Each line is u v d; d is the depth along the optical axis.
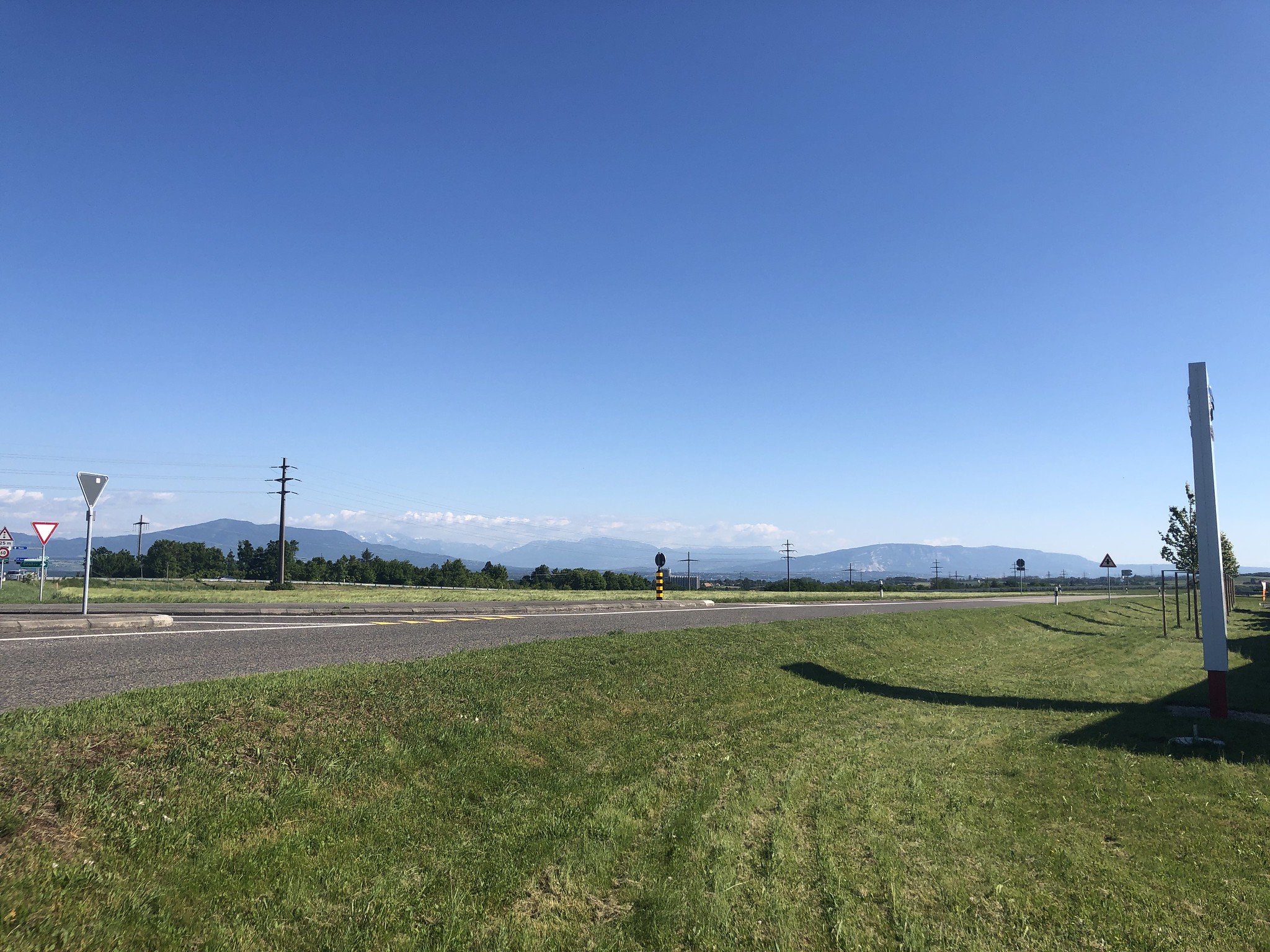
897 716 12.05
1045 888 6.11
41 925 4.01
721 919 5.23
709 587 79.62
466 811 6.51
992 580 114.44
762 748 9.48
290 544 78.12
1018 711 12.84
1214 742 10.58
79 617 15.34
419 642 14.05
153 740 6.24
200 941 4.28
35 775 5.27
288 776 6.27
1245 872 6.48
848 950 5.01
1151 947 5.26
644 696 10.94
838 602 38.41
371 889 5.11
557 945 4.80
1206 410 12.87
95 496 16.73
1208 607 12.56
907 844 6.86
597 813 6.79
